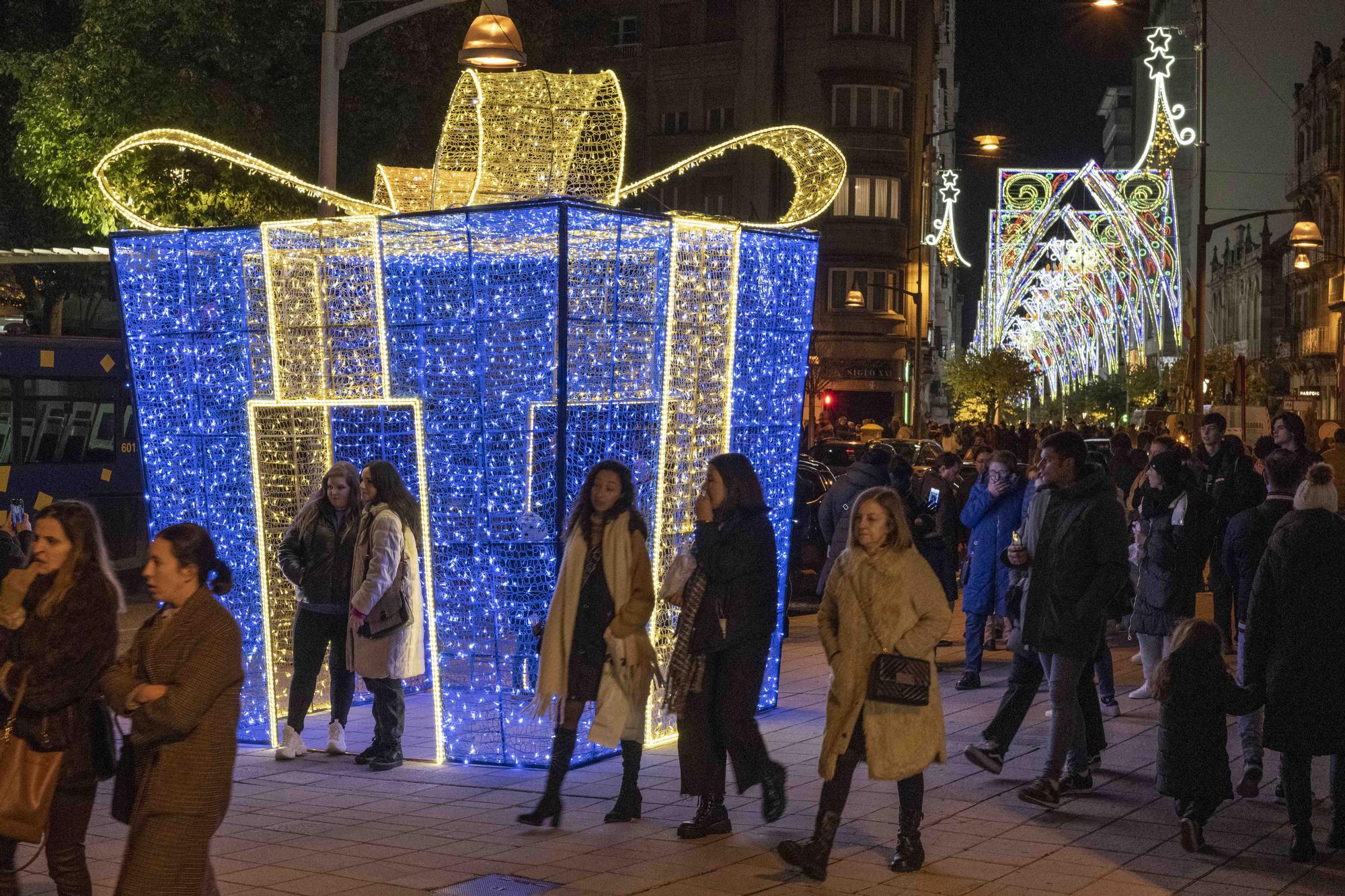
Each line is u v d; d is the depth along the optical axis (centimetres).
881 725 615
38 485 1767
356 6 2055
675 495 903
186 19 1859
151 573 480
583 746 848
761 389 989
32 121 1912
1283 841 675
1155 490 933
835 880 615
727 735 682
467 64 1141
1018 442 3556
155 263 977
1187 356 5934
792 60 5128
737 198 5109
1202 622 657
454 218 838
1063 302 9962
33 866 646
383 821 722
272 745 931
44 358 1781
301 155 2016
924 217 6150
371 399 893
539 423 838
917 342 4491
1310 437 2786
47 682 500
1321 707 636
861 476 1185
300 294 943
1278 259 6862
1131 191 7062
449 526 873
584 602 709
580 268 851
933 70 6844
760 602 684
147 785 470
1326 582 641
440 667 875
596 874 624
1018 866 633
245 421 952
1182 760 649
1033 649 751
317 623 880
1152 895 591
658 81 5253
